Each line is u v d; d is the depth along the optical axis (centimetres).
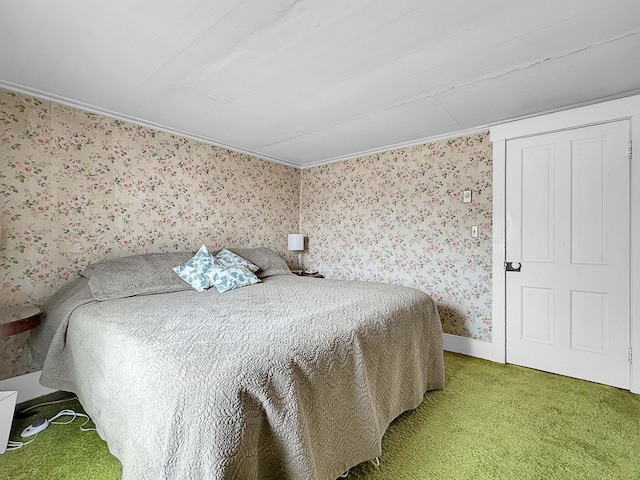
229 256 278
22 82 191
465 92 204
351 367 130
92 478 129
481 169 271
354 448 125
